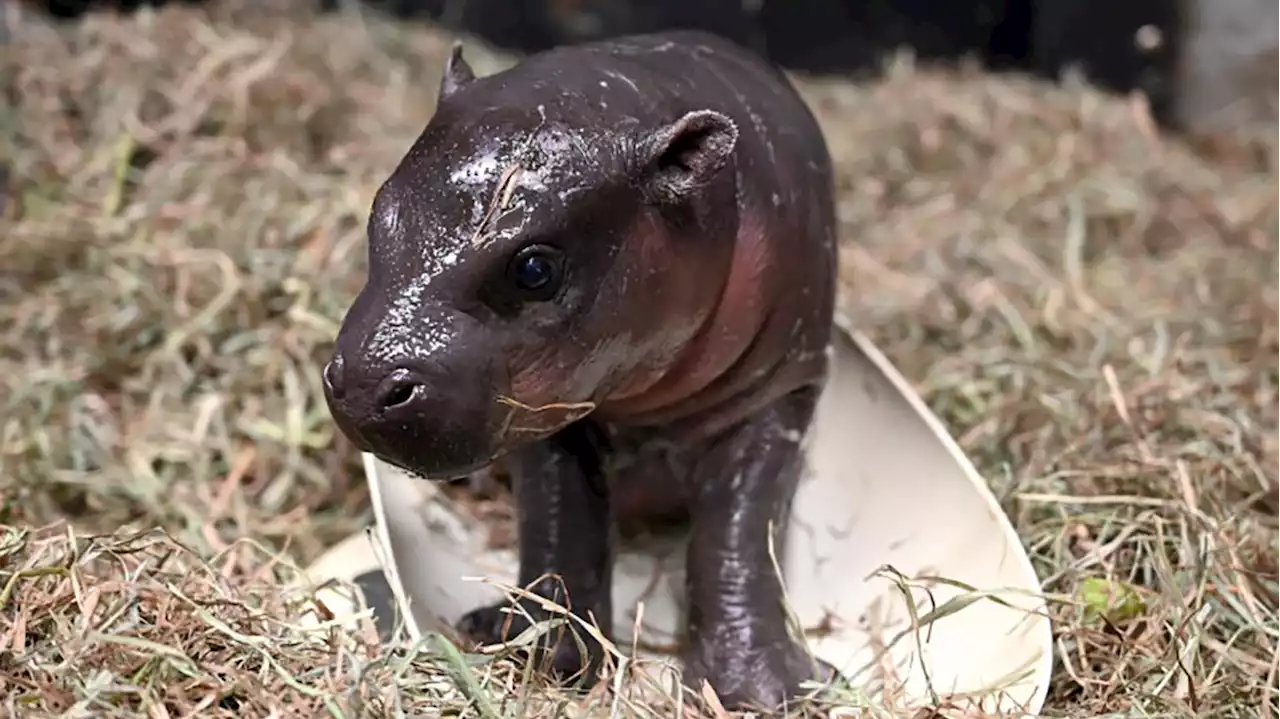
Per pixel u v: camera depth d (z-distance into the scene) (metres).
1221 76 2.91
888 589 1.57
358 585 1.52
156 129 2.15
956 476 1.58
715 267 1.46
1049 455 1.66
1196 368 1.79
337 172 2.09
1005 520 1.54
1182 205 2.35
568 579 1.53
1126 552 1.57
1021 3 3.04
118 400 1.78
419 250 1.40
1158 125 2.97
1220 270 2.06
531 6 3.03
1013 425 1.71
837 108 2.74
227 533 1.67
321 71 2.43
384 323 1.39
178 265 1.85
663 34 1.57
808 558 1.61
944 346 1.85
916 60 3.06
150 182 2.04
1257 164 2.70
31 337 1.82
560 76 1.44
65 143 2.15
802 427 1.56
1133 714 1.45
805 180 1.53
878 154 2.51
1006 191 2.36
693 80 1.49
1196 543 1.56
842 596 1.59
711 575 1.53
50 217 1.99
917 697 1.49
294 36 2.56
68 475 1.69
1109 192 2.33
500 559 1.62
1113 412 1.69
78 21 2.53
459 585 1.59
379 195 1.42
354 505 1.71
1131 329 1.84
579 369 1.42
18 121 2.17
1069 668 1.49
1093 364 1.78
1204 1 2.87
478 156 1.40
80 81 2.24
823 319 1.55
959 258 2.09
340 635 1.43
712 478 1.55
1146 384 1.72
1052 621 1.50
